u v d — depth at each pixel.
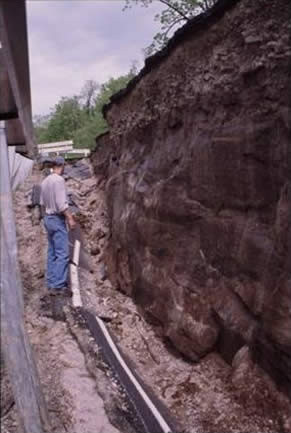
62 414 3.39
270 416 3.35
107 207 9.35
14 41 1.81
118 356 4.43
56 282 5.75
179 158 5.16
